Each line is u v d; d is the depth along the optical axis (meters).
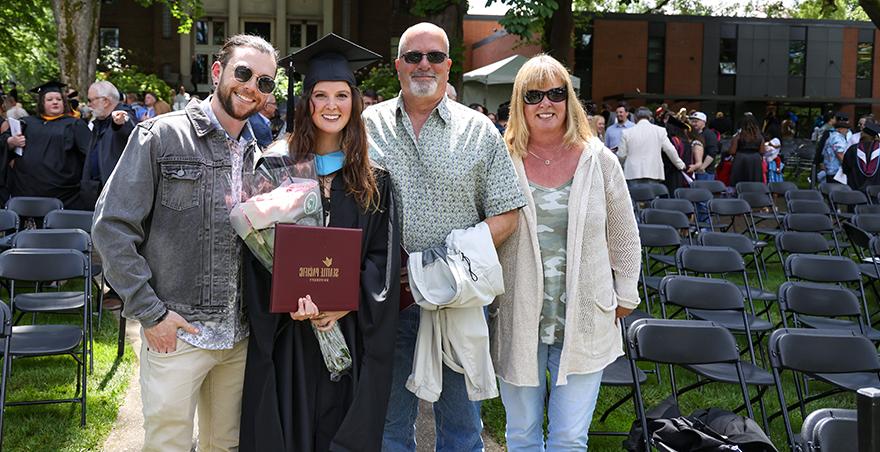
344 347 2.68
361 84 15.30
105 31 26.31
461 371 3.01
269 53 2.73
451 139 3.02
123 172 2.55
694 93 26.56
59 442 4.01
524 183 3.12
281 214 2.55
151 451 2.66
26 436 4.07
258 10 26.84
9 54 21.75
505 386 3.23
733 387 5.22
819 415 3.02
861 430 2.01
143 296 2.54
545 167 3.19
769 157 13.62
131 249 2.53
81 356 5.32
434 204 3.02
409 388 3.03
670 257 7.38
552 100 3.12
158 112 10.15
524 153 3.18
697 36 26.44
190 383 2.63
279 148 2.80
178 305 2.62
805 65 27.41
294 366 2.70
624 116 10.74
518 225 3.10
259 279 2.66
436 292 2.85
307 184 2.65
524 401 3.19
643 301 7.01
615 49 26.08
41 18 20.55
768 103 27.20
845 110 27.81
